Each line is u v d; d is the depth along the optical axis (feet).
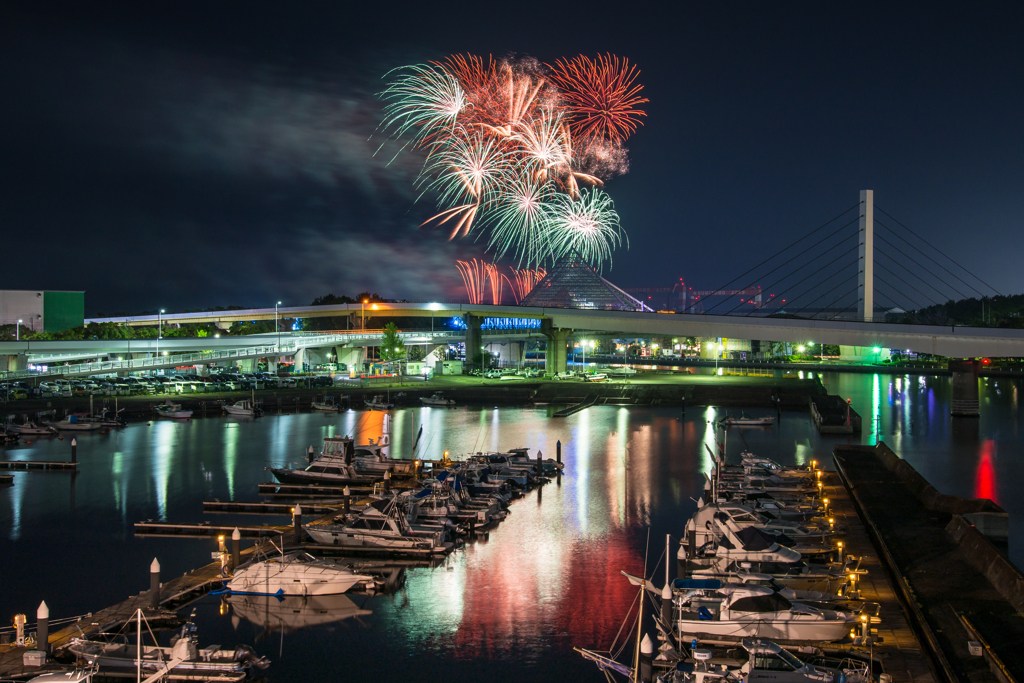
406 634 132.26
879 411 481.46
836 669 106.63
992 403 539.70
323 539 173.99
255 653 118.73
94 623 126.31
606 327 581.12
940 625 119.96
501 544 183.01
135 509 215.51
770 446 337.72
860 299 502.38
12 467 272.72
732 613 119.03
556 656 125.08
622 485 249.55
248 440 339.77
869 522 182.39
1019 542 188.03
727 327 465.47
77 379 491.31
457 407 494.59
